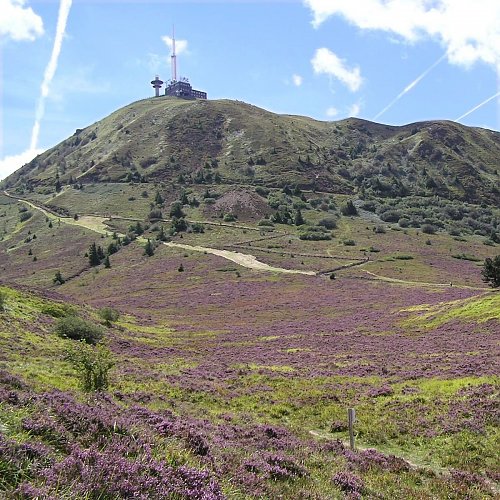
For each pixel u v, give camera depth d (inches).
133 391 962.1
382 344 1878.7
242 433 645.3
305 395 1016.9
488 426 708.7
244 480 382.3
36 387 609.6
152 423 521.0
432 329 2139.5
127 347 1882.4
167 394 1007.0
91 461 291.6
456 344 1654.8
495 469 581.9
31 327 1663.4
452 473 560.7
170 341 2321.6
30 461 273.7
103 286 5526.6
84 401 559.2
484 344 1571.1
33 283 6136.8
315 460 554.9
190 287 5029.5
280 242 7234.3
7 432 318.3
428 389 973.2
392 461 597.3
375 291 4338.1
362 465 573.0
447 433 706.8
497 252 7022.6
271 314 3457.2
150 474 300.0
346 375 1259.2
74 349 898.1
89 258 6806.1
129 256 6860.2
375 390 1023.6
